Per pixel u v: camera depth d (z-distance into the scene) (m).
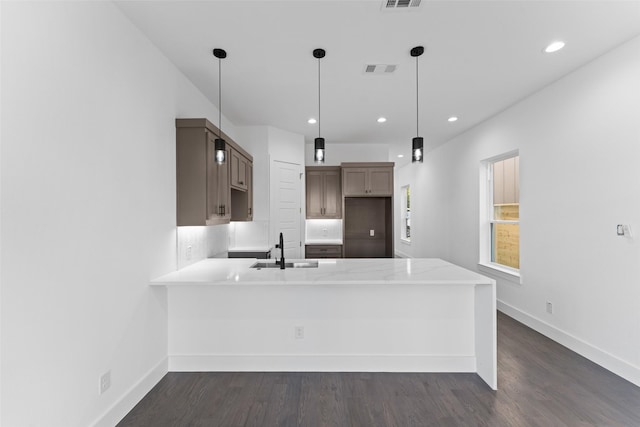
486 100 3.45
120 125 1.90
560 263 2.92
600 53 2.45
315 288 2.50
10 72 1.23
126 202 1.96
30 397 1.31
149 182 2.21
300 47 2.34
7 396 1.22
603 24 2.07
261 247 4.34
